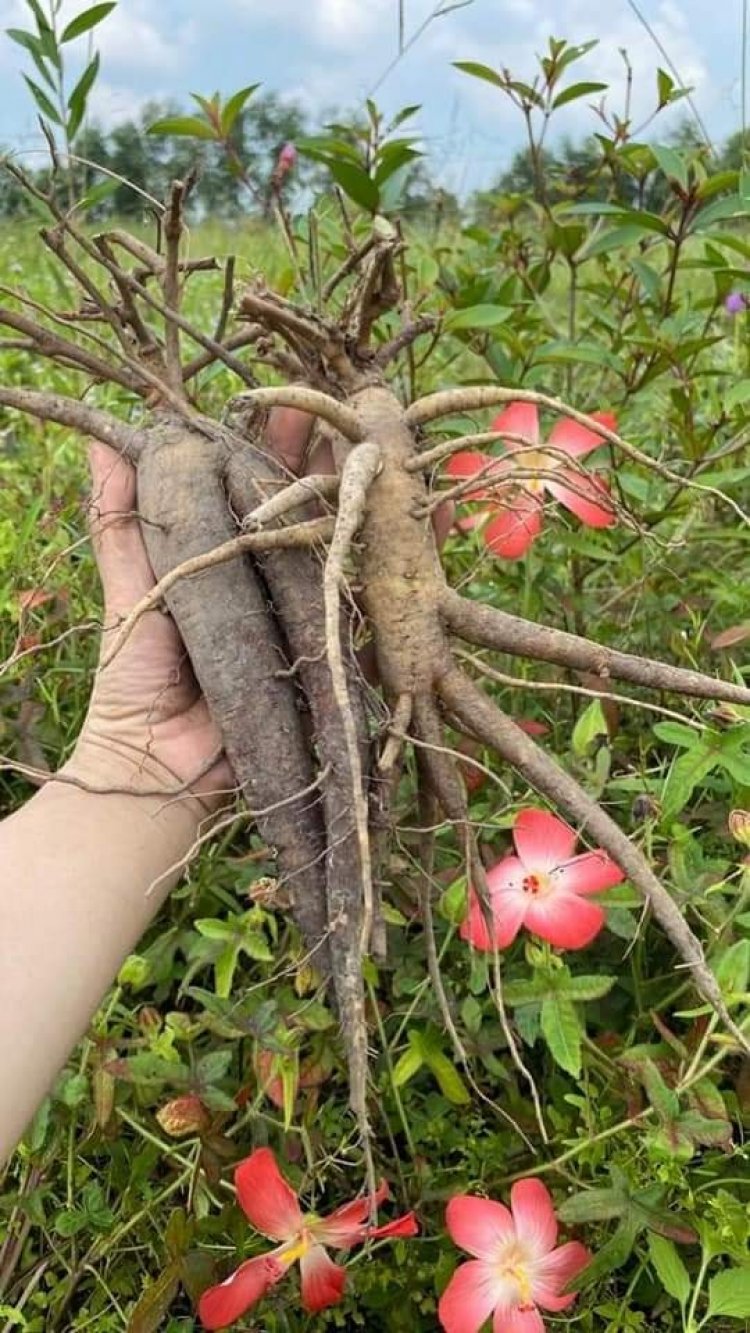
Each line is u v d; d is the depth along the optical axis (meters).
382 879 0.49
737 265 0.90
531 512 0.52
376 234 0.45
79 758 0.44
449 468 0.56
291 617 0.44
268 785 0.44
